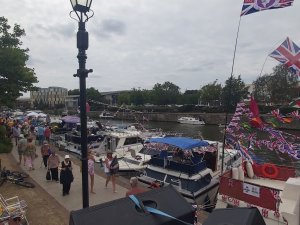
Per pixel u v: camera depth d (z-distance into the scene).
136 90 101.00
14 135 22.28
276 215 8.28
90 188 11.98
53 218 8.85
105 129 25.70
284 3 10.27
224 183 9.71
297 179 9.16
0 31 21.31
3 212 7.73
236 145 11.78
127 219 2.41
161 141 13.05
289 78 49.44
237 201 9.25
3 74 20.45
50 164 12.83
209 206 11.29
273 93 49.41
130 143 19.78
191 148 12.32
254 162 11.92
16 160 16.92
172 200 2.80
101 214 2.42
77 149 20.59
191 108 74.44
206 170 12.81
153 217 2.48
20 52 21.08
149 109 79.56
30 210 9.46
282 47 9.99
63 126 28.59
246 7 10.95
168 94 95.62
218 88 75.88
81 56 5.33
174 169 12.68
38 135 22.12
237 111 11.58
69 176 10.93
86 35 5.34
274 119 10.73
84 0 5.16
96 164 17.09
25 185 11.90
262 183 11.12
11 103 22.39
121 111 60.00
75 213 2.39
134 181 7.41
